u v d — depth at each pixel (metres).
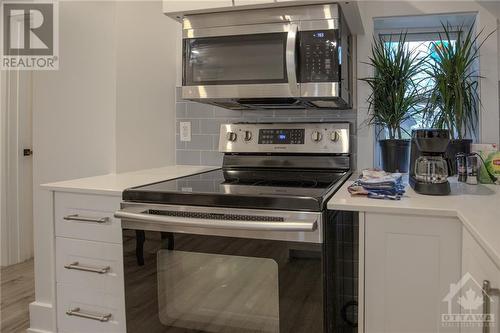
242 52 1.59
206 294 1.28
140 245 1.35
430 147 1.28
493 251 0.72
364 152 1.94
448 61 1.67
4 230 2.98
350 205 1.16
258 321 1.22
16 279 2.73
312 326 1.16
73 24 1.95
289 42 1.47
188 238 1.28
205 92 1.65
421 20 1.94
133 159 1.98
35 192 2.01
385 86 1.76
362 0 1.84
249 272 1.22
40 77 2.03
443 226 1.09
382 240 1.14
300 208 1.16
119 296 1.48
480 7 1.80
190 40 1.66
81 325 1.55
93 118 1.92
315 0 1.46
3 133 2.95
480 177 1.53
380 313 1.16
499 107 1.80
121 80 1.90
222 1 1.55
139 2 2.01
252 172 1.88
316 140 1.84
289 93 1.53
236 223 1.17
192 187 1.42
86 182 1.59
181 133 2.27
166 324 1.34
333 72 1.48
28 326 2.06
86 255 1.52
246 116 2.13
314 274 1.15
